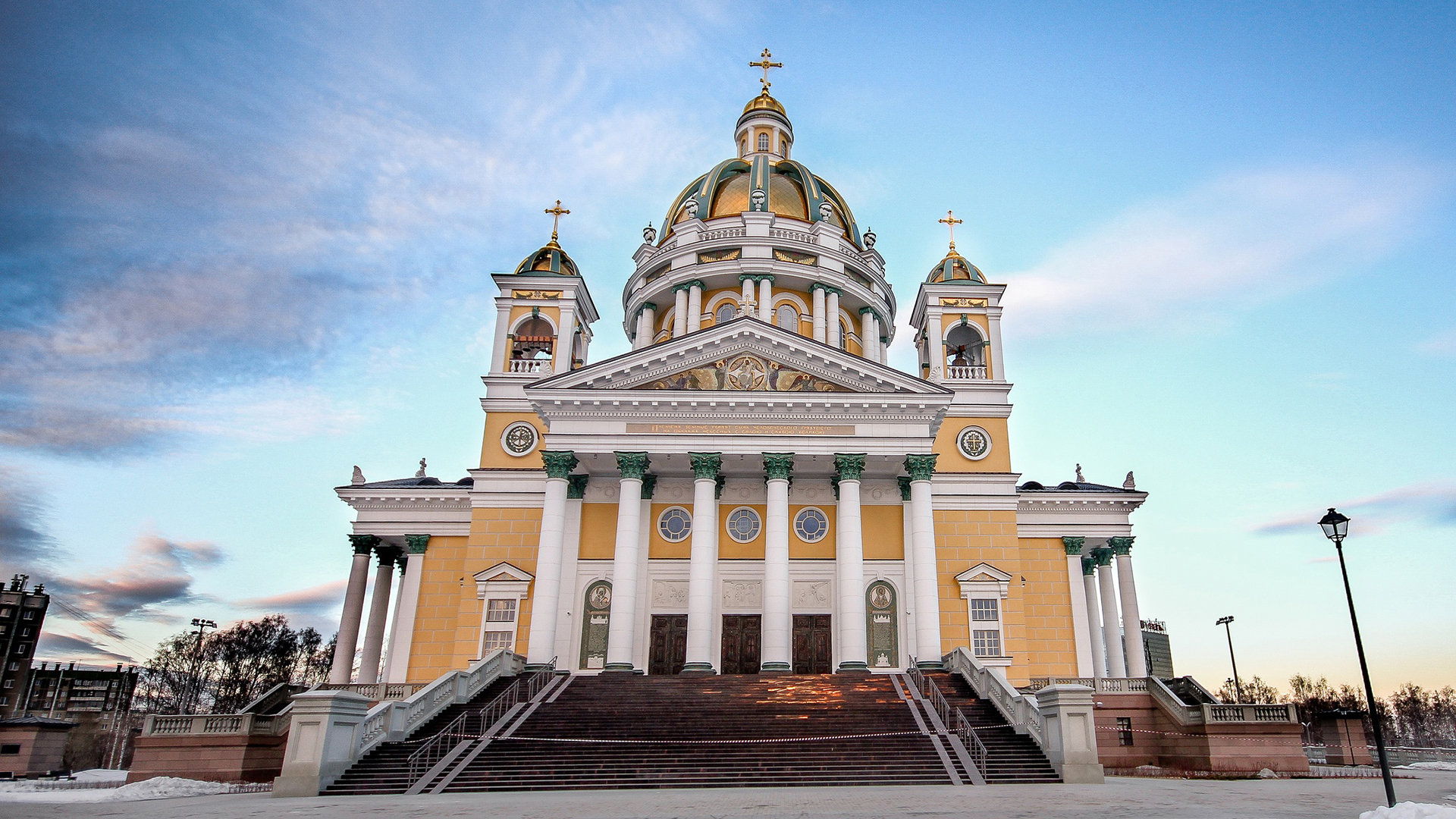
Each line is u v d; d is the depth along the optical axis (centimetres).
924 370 5425
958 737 2670
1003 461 4734
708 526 3947
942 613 4350
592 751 2581
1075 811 1636
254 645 9162
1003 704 2909
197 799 2355
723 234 5938
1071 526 5088
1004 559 4466
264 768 3166
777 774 2394
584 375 4166
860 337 6025
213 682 9100
